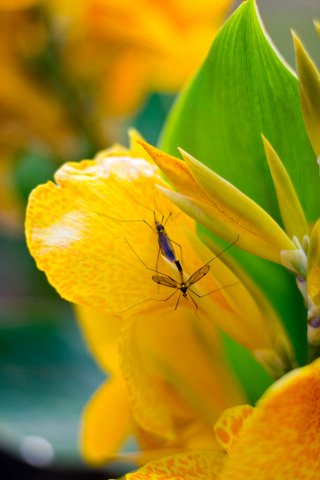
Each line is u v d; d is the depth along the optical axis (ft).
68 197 1.46
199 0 2.01
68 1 2.08
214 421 1.54
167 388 1.52
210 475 1.42
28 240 1.44
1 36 2.10
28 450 2.00
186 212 1.42
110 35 2.08
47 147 2.22
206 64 1.58
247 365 1.63
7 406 2.06
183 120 1.60
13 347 2.18
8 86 2.13
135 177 1.48
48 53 2.13
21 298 2.48
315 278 1.39
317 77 1.40
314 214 1.57
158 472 1.41
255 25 1.54
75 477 2.15
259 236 1.43
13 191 2.31
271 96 1.56
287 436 1.29
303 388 1.29
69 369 2.16
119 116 2.22
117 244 1.45
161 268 1.45
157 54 2.10
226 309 1.48
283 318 1.62
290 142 1.56
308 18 2.69
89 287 1.44
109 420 1.71
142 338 1.53
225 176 1.59
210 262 1.47
